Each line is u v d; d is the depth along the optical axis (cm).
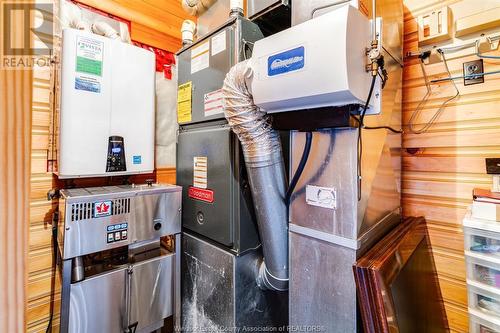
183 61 162
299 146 110
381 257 92
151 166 151
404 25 141
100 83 129
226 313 130
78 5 147
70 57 120
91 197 112
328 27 72
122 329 122
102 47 130
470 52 121
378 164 110
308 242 106
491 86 115
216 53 134
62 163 120
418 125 137
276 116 103
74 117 122
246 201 128
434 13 128
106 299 117
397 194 134
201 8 162
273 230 114
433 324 113
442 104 129
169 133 188
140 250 142
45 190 136
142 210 127
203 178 145
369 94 79
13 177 33
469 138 122
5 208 33
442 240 130
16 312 34
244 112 102
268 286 125
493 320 93
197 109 150
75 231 108
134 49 141
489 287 94
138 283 128
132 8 169
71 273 109
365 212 99
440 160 131
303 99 81
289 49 81
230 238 128
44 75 135
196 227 150
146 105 147
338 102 80
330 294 99
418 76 137
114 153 135
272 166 111
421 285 110
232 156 126
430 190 134
